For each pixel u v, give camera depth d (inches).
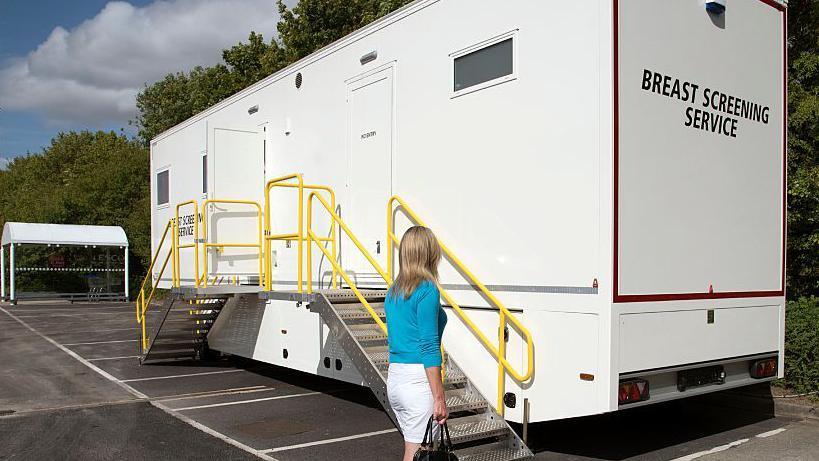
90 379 358.3
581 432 242.5
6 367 402.9
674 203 201.5
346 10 812.0
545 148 198.5
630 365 185.8
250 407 286.7
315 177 306.8
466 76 226.1
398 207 253.9
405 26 252.5
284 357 306.5
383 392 205.8
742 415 271.0
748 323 227.0
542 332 196.9
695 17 211.6
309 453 217.3
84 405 289.7
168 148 436.1
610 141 183.2
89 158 1608.0
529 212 202.4
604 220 182.7
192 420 262.8
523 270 203.3
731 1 225.6
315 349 281.1
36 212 1160.2
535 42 202.5
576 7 191.5
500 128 212.7
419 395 137.9
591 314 184.5
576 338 188.1
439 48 236.7
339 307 245.4
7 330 623.8
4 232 1007.0
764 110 238.7
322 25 812.0
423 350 135.0
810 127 323.3
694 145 209.8
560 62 195.3
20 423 258.1
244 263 347.3
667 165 199.8
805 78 344.8
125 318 747.4
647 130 193.8
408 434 139.2
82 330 621.9
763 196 237.0
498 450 199.2
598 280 183.3
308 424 256.2
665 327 196.4
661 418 265.7
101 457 213.3
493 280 213.0
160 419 264.7
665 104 200.1
